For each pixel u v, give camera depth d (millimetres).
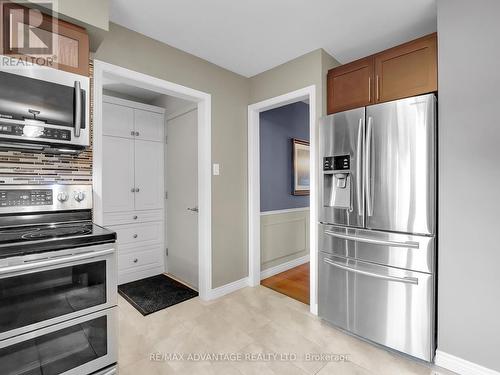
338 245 2127
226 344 1958
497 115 1486
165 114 3490
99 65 1899
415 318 1743
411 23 2010
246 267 3061
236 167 2930
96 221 1835
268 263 3387
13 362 1165
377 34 2164
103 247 1404
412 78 1887
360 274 1983
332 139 2158
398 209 1800
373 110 1907
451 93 1630
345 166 2068
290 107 3768
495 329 1498
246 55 2516
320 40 2252
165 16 1913
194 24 2016
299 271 3580
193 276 3012
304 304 2609
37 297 1212
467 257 1578
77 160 1788
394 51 1976
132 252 3213
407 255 1773
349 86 2242
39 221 1601
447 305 1646
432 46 1799
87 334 1373
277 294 2840
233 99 2879
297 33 2143
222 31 2115
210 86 2650
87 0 1547
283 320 2301
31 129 1383
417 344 1732
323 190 2227
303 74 2506
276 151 3535
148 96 3566
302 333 2105
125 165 3152
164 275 3416
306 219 3998
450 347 1641
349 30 2111
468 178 1574
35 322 1206
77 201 1730
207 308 2510
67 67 1511
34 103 1399
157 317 2342
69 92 1516
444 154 1653
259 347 1924
